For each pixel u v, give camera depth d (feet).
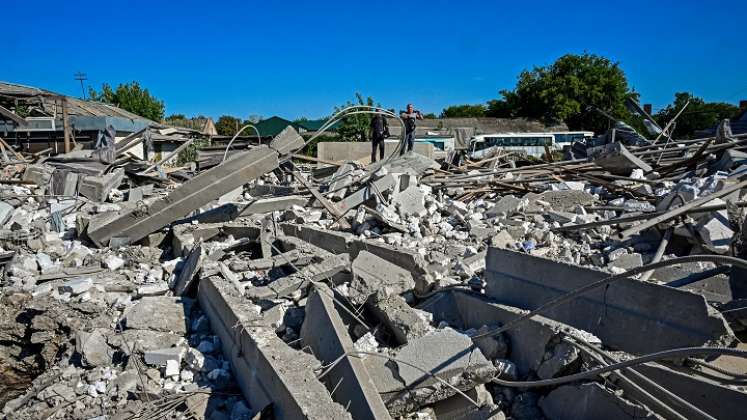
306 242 22.00
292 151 25.04
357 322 15.24
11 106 68.49
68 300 17.34
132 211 23.62
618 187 31.04
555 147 120.06
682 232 19.39
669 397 9.43
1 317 17.07
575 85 156.25
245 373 12.78
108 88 154.30
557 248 22.07
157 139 77.15
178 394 12.95
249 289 16.78
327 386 11.93
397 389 11.24
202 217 27.81
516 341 13.00
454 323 16.02
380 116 45.42
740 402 9.13
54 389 13.47
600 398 10.30
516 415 11.71
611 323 12.12
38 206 31.24
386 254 18.74
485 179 36.76
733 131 90.94
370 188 29.14
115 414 12.37
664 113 158.10
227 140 63.52
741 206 19.51
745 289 13.98
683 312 10.73
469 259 19.48
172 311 16.60
